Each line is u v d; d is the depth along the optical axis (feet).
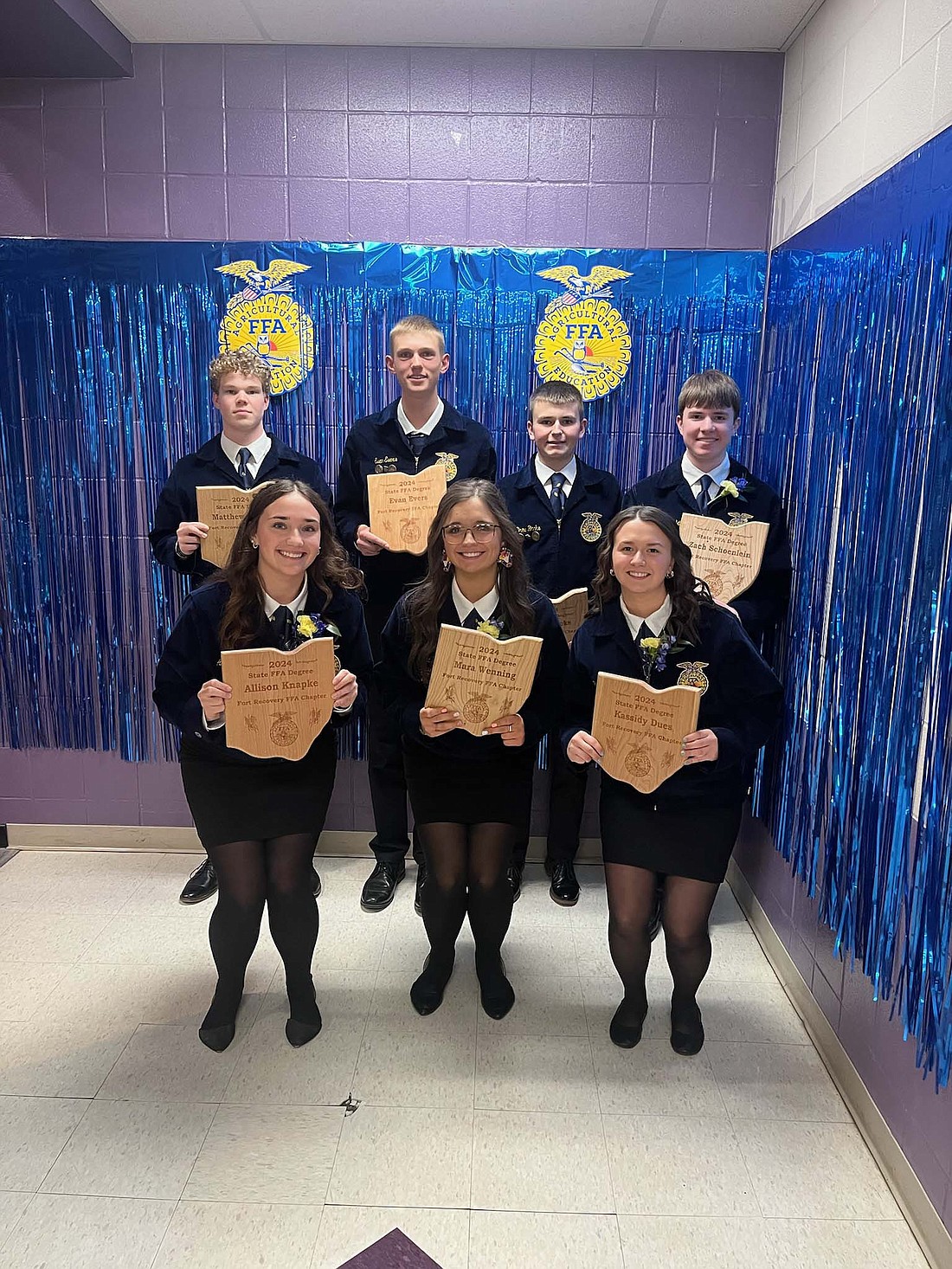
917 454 5.38
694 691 5.95
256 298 9.27
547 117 9.01
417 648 6.78
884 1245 5.19
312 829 6.58
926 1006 5.08
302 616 6.26
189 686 6.41
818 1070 6.69
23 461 9.53
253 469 8.73
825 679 6.88
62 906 8.96
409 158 9.09
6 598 9.78
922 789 5.20
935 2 5.55
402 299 9.27
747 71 8.87
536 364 9.36
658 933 8.47
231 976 6.70
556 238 9.20
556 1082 6.47
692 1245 5.16
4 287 9.25
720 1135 6.00
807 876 7.17
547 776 10.03
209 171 9.12
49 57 8.49
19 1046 6.77
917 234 5.50
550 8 8.05
